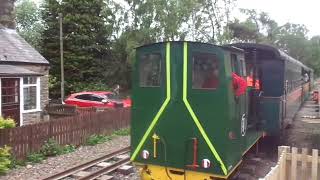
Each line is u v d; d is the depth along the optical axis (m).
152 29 37.06
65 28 37.41
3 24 22.53
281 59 12.59
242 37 53.31
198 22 39.69
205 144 7.39
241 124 8.28
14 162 11.53
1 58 19.02
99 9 38.75
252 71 11.41
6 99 17.67
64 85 36.62
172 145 7.66
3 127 11.75
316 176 7.64
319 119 19.16
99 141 15.48
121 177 10.38
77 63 37.03
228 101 7.28
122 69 38.78
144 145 7.97
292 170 7.81
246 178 9.57
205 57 7.40
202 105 7.40
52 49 37.53
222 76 7.27
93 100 24.98
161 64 7.73
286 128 15.59
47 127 13.23
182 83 7.54
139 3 37.78
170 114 7.65
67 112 20.25
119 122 18.44
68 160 12.26
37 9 57.03
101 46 38.47
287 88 13.96
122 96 36.09
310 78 39.56
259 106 12.03
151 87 7.85
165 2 37.56
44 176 10.30
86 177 9.85
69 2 37.41
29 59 21.05
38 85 20.31
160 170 7.89
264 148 13.26
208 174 7.39
